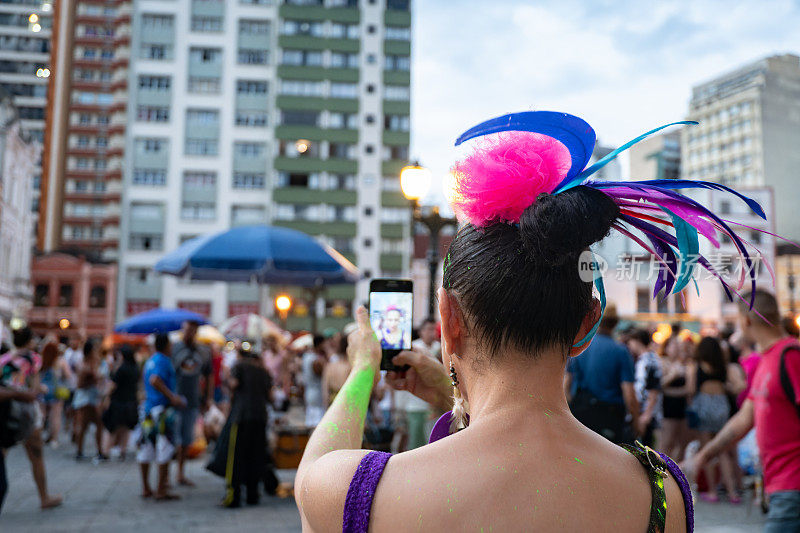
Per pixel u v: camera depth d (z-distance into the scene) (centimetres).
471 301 90
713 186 88
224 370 1310
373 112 5578
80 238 6431
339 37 5578
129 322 1398
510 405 87
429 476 82
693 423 751
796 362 276
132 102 5481
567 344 90
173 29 5550
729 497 711
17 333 721
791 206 2528
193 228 5456
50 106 6538
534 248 85
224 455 748
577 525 79
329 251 972
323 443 97
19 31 8250
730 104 7938
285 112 5538
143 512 716
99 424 1098
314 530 85
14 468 1018
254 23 5603
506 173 86
